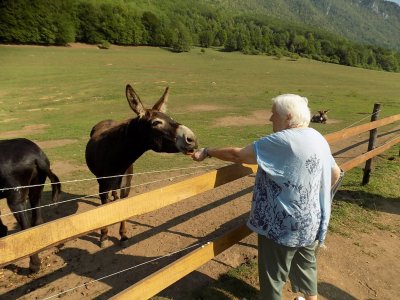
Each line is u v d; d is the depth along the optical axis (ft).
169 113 72.64
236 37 388.98
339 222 20.10
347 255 17.01
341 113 76.54
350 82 180.55
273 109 10.77
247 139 45.91
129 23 317.63
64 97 99.96
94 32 295.07
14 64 170.81
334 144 41.93
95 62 198.39
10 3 248.52
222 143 43.14
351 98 111.04
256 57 325.01
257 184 10.99
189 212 21.49
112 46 299.79
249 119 66.33
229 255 16.42
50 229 7.90
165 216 20.93
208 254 11.93
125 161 16.88
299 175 10.05
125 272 15.49
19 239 7.41
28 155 15.12
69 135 49.83
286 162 10.10
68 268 15.93
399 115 27.78
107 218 9.02
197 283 14.35
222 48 400.06
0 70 151.12
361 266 16.29
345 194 24.16
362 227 19.81
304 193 10.16
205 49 364.17
